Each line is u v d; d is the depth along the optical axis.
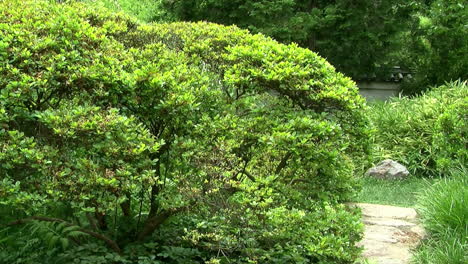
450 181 6.96
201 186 4.29
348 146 5.12
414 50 14.71
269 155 4.79
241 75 4.93
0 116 3.74
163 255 4.41
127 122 3.92
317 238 4.46
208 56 5.95
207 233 4.59
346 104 4.79
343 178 5.22
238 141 4.51
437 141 10.10
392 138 10.68
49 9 5.29
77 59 4.18
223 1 13.96
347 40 14.24
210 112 4.65
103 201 3.81
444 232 5.96
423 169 10.12
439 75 14.30
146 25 7.41
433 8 13.73
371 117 11.21
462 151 9.78
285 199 4.70
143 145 3.89
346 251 4.54
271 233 4.34
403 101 12.12
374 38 13.90
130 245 4.59
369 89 15.50
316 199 5.03
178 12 14.75
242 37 6.18
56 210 4.96
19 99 3.83
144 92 4.23
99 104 4.18
